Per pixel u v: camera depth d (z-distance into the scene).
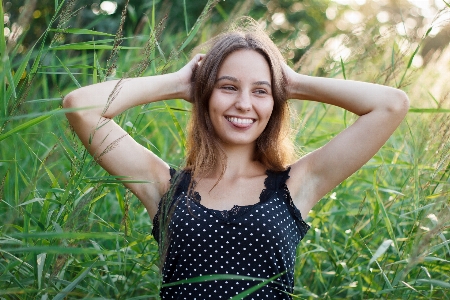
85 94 2.20
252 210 2.16
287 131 2.42
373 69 3.47
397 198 2.79
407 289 2.60
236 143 2.24
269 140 2.33
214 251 2.12
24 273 2.33
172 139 3.77
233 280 2.11
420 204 2.70
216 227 2.13
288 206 2.24
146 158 2.30
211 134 2.32
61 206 2.16
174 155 3.46
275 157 2.33
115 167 2.25
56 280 2.19
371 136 2.26
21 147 3.25
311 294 2.67
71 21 6.25
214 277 1.78
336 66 3.23
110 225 2.64
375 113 2.27
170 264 2.17
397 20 3.60
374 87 2.30
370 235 2.78
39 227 2.31
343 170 2.28
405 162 3.00
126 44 4.63
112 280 2.52
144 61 2.40
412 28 3.05
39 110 3.46
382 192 3.35
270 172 2.30
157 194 2.32
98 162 2.24
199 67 2.30
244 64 2.21
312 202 2.34
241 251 2.13
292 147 2.54
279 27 7.67
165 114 3.83
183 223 2.14
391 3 4.08
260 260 2.13
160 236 1.94
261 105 2.22
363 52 3.17
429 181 2.59
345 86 2.33
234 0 6.89
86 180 2.21
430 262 2.67
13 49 2.31
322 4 8.27
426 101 3.85
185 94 2.42
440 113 2.94
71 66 2.52
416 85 3.81
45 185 3.30
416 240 2.45
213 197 2.25
